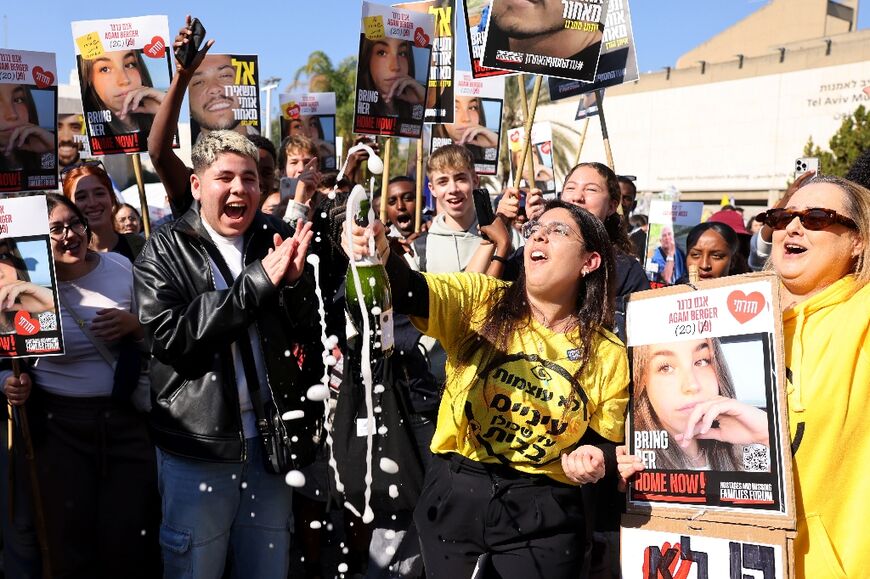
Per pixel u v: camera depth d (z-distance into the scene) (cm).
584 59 468
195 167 332
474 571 279
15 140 445
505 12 456
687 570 261
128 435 382
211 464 316
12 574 378
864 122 2797
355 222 252
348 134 3534
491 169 732
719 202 4588
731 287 262
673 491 267
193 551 316
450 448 286
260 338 320
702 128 4606
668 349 274
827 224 255
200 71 626
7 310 354
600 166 429
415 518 294
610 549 380
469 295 286
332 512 553
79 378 376
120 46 509
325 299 357
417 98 564
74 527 375
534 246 279
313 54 3584
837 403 250
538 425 271
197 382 315
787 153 4306
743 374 257
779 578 244
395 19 554
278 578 336
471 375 279
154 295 316
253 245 342
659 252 755
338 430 381
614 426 278
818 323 258
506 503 274
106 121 510
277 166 682
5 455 394
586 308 282
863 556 247
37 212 353
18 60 445
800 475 254
